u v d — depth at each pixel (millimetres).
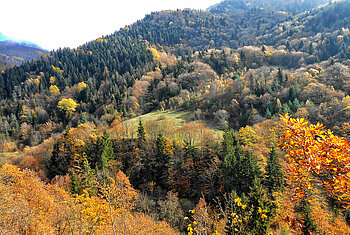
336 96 69438
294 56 143375
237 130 73938
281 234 24656
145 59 185000
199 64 144500
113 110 107312
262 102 82125
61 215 17641
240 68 149375
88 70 181625
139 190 47406
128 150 61594
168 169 48719
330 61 107562
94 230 17750
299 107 68562
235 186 39469
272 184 37062
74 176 38781
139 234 19578
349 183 5254
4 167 24984
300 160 6156
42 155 65188
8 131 100562
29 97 142625
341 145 5531
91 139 67500
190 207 41531
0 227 13422
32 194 21859
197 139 60781
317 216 25578
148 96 128750
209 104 93062
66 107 120312
